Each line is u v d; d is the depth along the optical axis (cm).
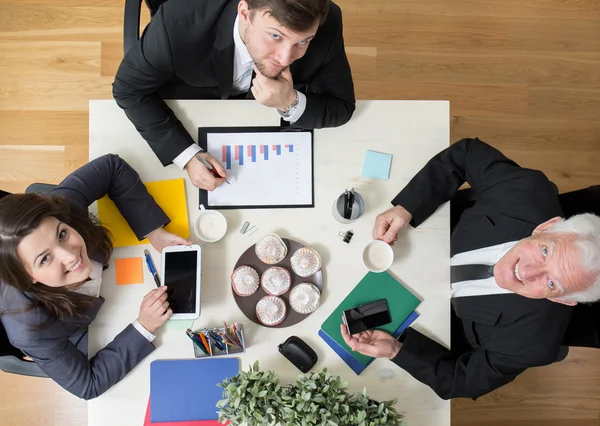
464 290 139
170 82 153
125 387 132
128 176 134
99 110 139
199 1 117
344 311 135
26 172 205
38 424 195
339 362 136
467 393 134
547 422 209
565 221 120
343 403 117
